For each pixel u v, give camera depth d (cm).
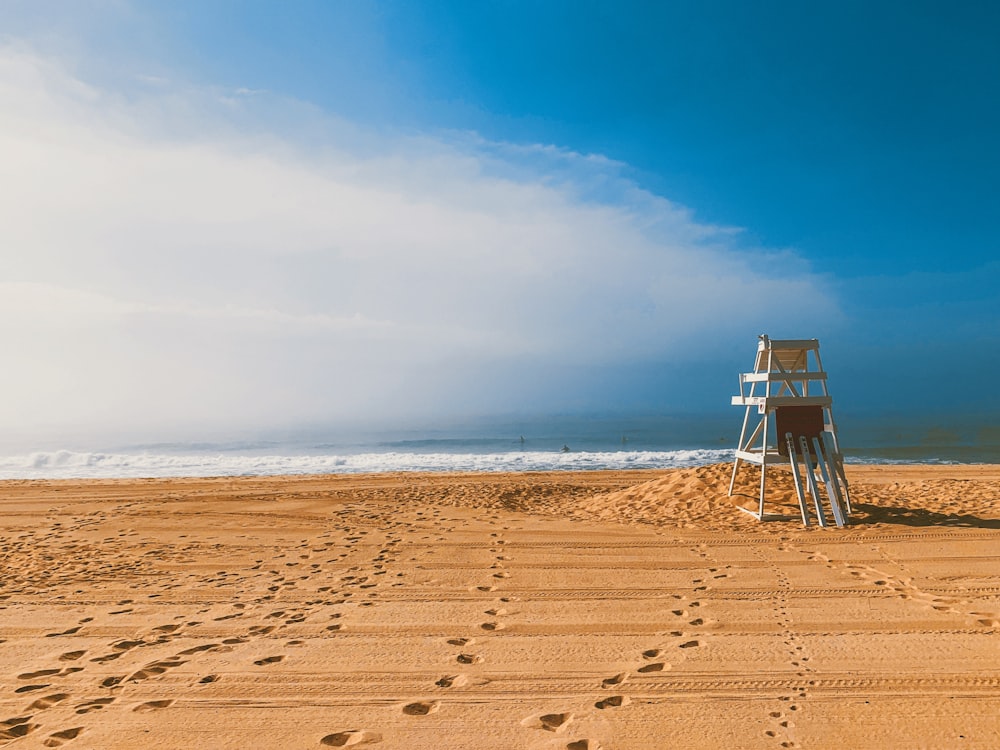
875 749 329
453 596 643
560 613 580
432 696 407
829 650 468
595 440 4356
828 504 1034
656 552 813
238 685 428
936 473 1761
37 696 414
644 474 1912
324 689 420
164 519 1148
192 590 689
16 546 948
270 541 955
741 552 796
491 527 1020
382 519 1121
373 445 4200
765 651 471
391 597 645
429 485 1630
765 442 975
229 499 1377
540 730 358
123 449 4028
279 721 375
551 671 444
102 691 421
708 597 617
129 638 532
